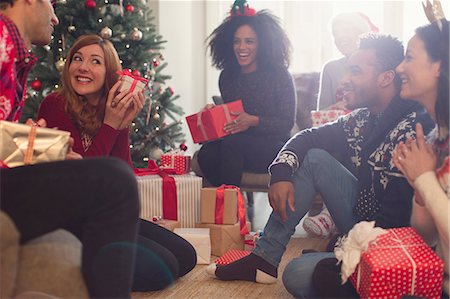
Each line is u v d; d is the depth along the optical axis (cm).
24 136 142
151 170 296
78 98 218
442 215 154
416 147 163
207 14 532
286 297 204
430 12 173
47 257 128
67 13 366
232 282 222
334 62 381
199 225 273
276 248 217
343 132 213
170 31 517
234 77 344
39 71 365
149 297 206
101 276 125
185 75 527
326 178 204
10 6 166
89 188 122
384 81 199
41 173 122
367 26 366
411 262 160
